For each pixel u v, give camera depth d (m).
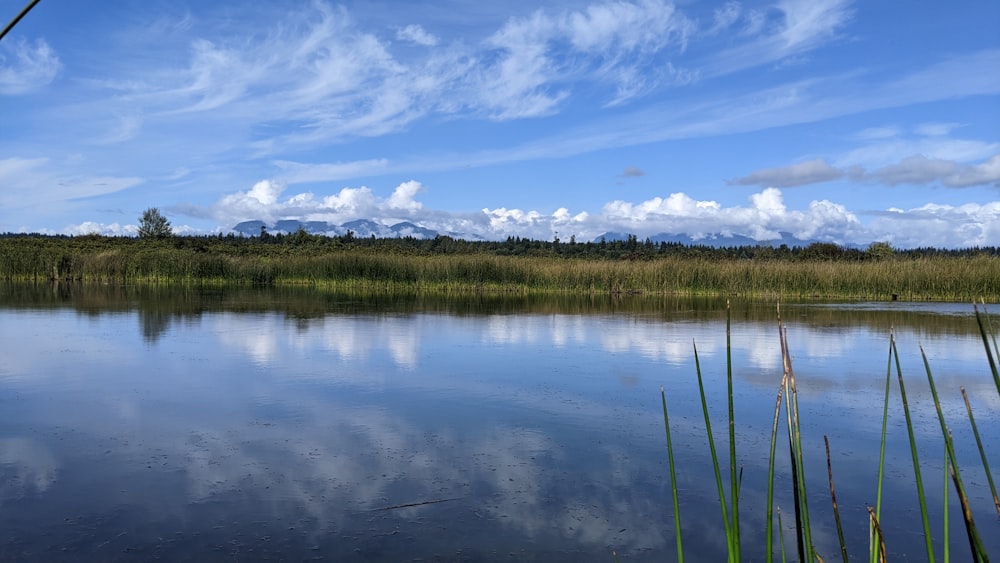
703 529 3.92
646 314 15.63
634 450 5.28
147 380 7.54
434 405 6.56
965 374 8.11
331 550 3.58
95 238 43.69
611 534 3.82
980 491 4.52
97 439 5.38
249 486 4.45
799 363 8.90
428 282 26.25
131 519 3.92
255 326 12.42
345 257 27.78
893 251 30.78
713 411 6.44
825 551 3.67
